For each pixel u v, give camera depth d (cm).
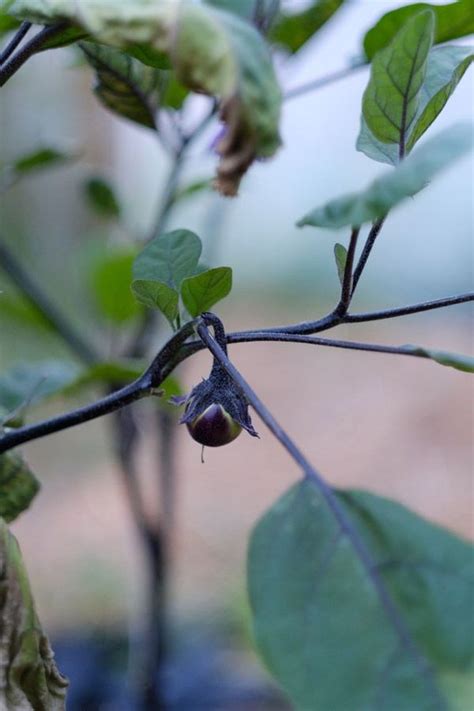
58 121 194
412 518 44
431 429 246
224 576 168
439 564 43
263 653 42
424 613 42
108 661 121
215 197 98
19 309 96
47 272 216
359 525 44
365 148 51
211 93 44
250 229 448
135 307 93
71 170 212
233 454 247
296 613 43
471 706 40
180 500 213
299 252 446
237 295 438
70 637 133
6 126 196
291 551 44
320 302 422
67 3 46
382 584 43
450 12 63
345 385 295
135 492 99
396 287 405
